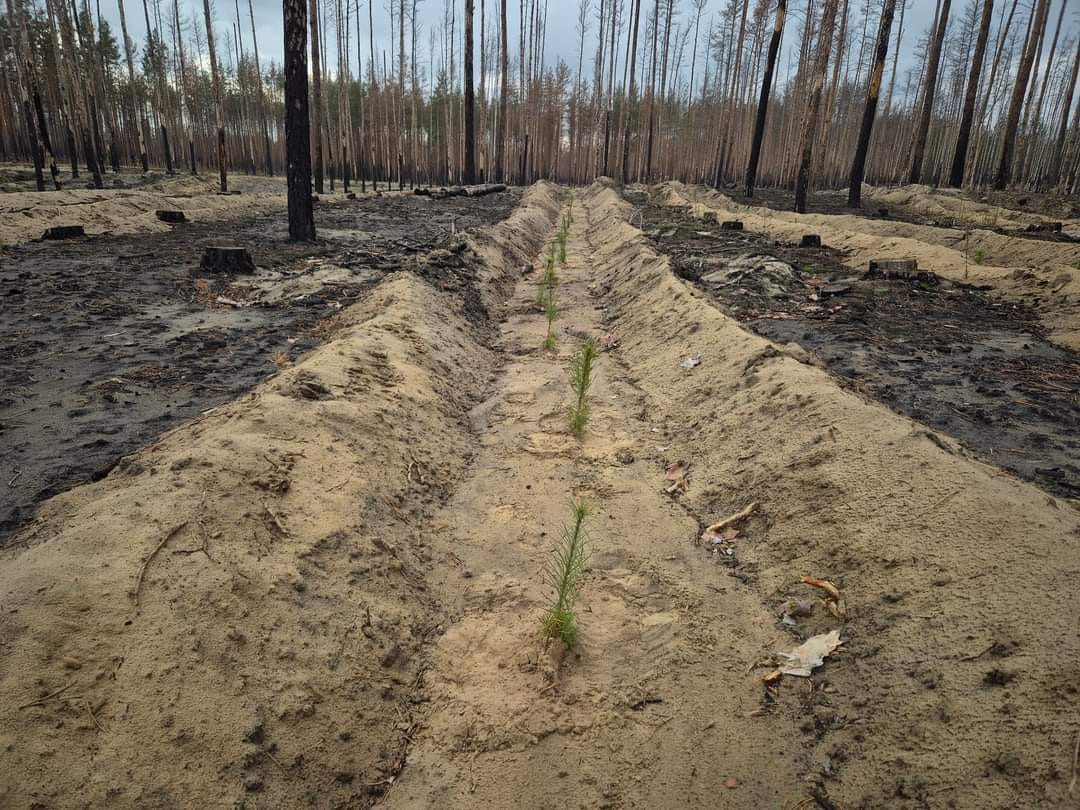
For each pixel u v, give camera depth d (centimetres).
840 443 430
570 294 1189
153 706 241
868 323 888
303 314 877
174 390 595
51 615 250
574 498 498
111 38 3966
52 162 1867
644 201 2977
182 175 3092
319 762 264
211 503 333
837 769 271
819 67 1927
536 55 4888
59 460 450
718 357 659
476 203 2598
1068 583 280
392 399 539
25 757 210
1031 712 239
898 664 294
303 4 1303
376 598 348
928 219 2064
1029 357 753
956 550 322
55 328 770
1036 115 3800
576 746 297
